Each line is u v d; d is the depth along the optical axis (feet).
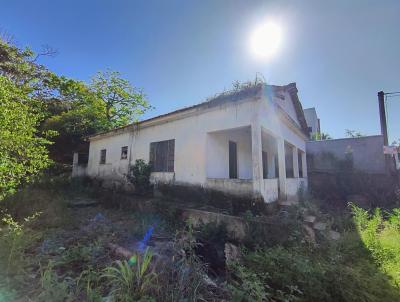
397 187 36.11
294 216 17.92
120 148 37.11
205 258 14.39
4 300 8.13
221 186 21.72
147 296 7.93
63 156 52.90
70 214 22.30
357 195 36.94
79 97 63.41
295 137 34.19
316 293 9.89
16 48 37.83
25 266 10.55
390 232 20.15
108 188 36.65
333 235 19.22
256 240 15.30
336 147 46.83
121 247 13.29
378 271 12.70
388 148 37.37
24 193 23.48
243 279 9.55
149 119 30.22
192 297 8.32
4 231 14.01
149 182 29.63
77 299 8.37
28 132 19.66
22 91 21.16
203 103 23.66
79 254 12.00
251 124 20.65
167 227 19.26
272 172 37.06
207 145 23.84
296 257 11.79
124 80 70.44
